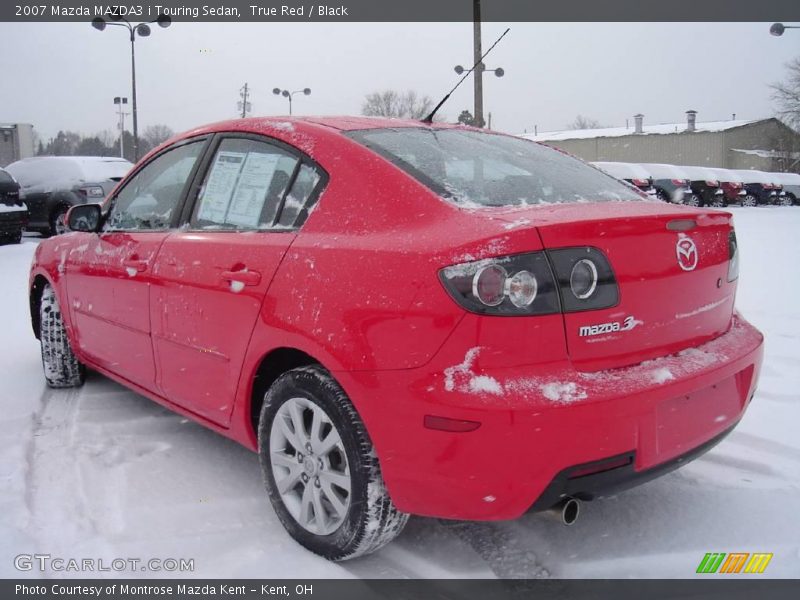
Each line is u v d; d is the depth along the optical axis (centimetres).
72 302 397
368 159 251
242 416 272
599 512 280
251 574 239
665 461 224
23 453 329
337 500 238
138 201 358
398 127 294
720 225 254
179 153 341
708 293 246
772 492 290
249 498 293
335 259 233
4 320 628
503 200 247
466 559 250
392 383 211
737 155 5103
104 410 395
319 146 267
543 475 202
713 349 244
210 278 278
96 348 378
